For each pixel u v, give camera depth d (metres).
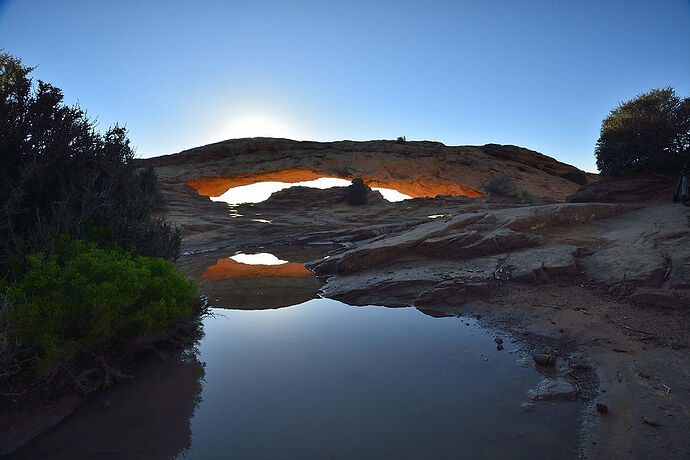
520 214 10.98
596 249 8.33
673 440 2.85
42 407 3.56
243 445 2.98
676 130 14.48
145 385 4.07
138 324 4.56
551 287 7.05
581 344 4.89
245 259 14.59
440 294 7.10
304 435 3.08
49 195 5.76
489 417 3.30
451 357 4.66
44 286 4.02
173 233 7.18
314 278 10.38
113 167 6.62
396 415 3.36
